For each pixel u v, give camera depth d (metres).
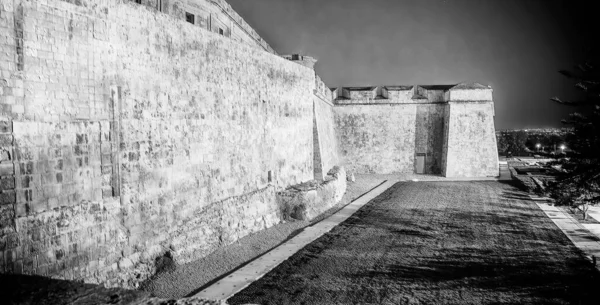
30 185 7.66
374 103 32.59
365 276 10.80
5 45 7.31
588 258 12.05
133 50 10.23
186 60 12.32
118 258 9.62
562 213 18.22
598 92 11.19
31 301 6.00
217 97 13.91
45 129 7.98
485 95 30.81
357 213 18.72
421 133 32.50
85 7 8.88
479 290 9.79
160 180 11.17
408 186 26.44
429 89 32.72
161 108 11.24
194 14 16.88
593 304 8.92
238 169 15.23
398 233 15.16
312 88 22.67
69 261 8.36
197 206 12.77
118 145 9.72
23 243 7.47
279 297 9.41
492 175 30.55
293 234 15.44
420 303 9.09
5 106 7.29
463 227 15.91
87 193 8.89
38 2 7.89
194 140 12.67
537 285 10.06
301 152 21.08
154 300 6.19
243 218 14.77
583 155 11.38
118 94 9.77
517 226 16.00
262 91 17.11
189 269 11.20
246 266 11.55
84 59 8.84
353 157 32.69
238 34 21.62
